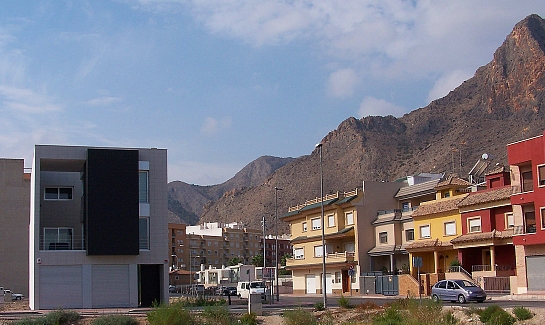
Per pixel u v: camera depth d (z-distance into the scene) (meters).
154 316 35.25
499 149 163.12
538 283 50.88
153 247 53.91
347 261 76.25
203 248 177.12
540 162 51.03
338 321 37.78
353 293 75.00
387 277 67.38
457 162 165.12
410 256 68.50
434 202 68.19
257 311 40.59
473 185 68.12
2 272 93.81
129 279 52.66
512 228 56.44
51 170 58.41
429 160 183.12
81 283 51.53
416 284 62.19
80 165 56.22
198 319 36.69
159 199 54.78
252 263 175.12
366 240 76.31
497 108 193.00
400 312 34.69
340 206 80.31
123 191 52.78
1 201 95.38
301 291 88.56
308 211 86.88
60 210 58.66
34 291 50.94
